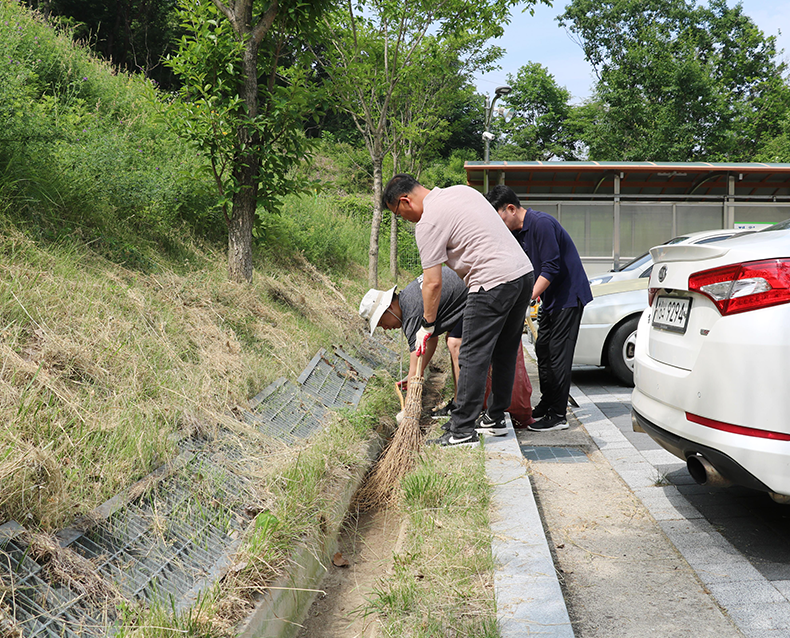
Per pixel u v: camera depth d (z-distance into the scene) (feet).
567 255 14.71
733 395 7.96
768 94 100.83
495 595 7.32
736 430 7.93
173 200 23.00
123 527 7.88
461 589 7.61
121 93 30.12
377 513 12.03
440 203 12.49
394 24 35.63
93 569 6.95
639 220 36.65
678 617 7.32
